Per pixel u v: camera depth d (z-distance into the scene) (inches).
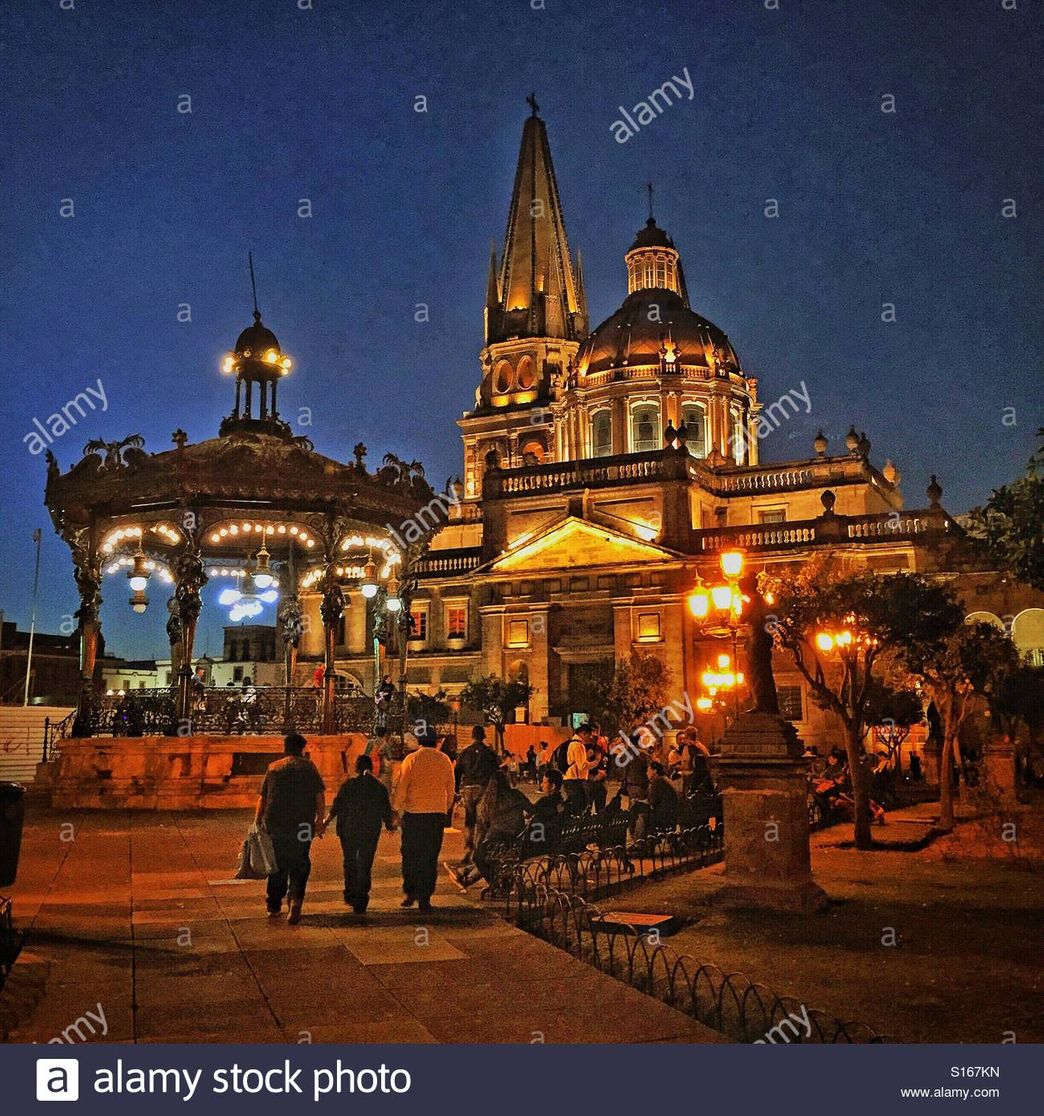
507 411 3257.9
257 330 967.0
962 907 487.5
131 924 399.5
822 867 631.8
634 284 3088.1
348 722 981.8
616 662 2016.5
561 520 2265.0
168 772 890.1
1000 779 1023.0
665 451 2261.3
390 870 556.4
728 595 794.8
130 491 888.9
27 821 776.9
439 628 2448.3
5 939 352.2
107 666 2598.4
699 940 411.8
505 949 365.7
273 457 893.8
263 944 369.4
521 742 1829.5
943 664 824.9
